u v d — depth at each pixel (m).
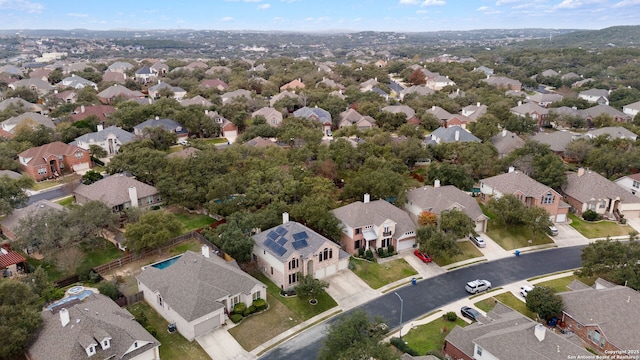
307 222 68.12
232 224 64.25
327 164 83.31
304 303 55.53
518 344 41.59
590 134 112.81
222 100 151.75
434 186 79.56
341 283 60.16
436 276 62.66
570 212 82.44
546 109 140.25
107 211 64.94
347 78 196.62
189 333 48.16
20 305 43.78
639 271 55.19
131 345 42.97
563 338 41.94
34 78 177.50
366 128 120.31
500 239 72.75
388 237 68.12
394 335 50.16
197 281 51.28
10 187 70.00
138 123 120.25
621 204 80.81
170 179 75.44
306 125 117.75
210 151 84.69
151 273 55.03
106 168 87.81
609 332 46.03
